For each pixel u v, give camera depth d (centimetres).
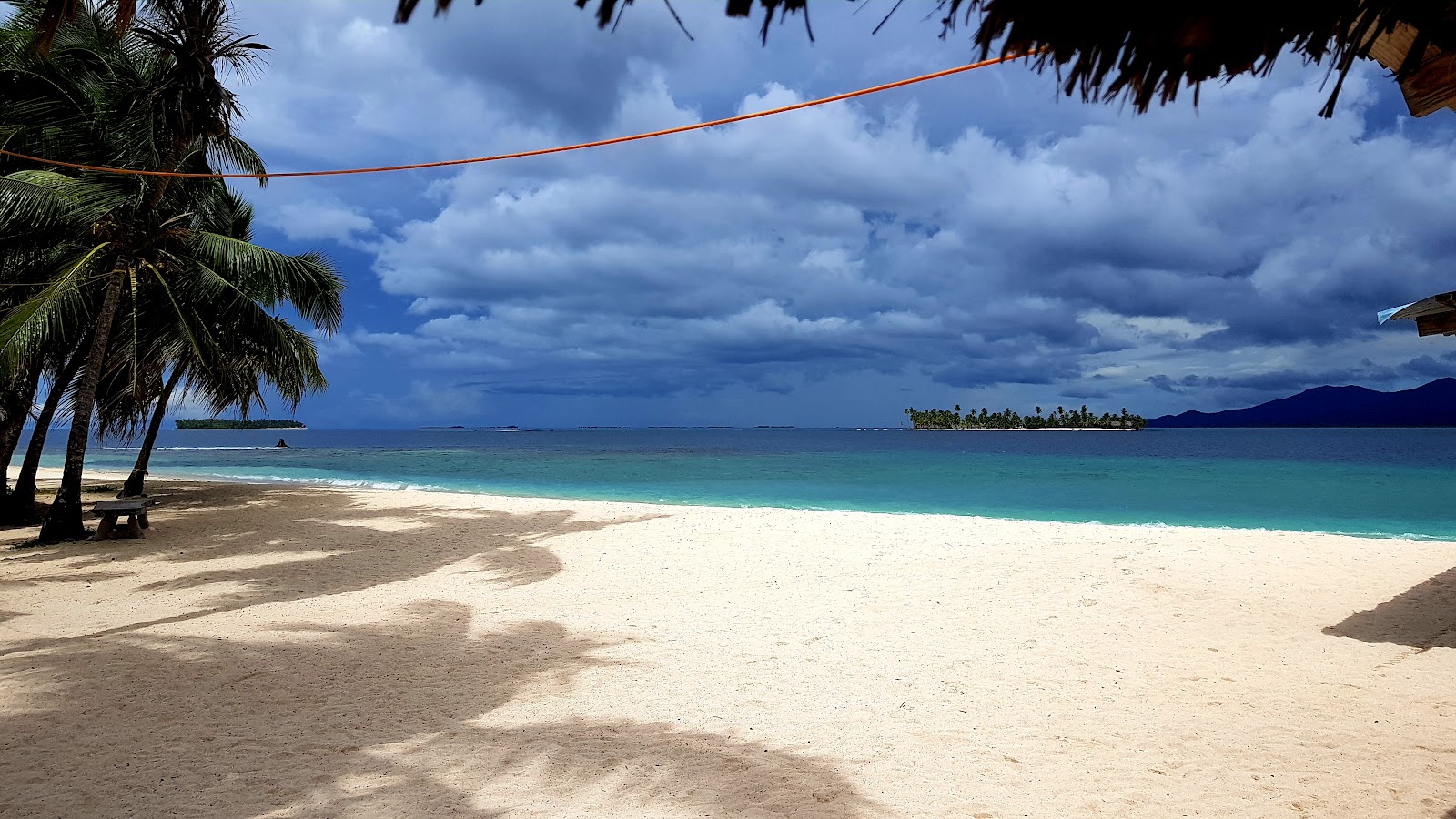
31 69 1302
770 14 169
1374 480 2766
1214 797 375
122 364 1405
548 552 1156
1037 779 399
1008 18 177
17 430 1549
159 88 1203
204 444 10062
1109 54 180
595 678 581
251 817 360
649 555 1113
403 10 176
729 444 9069
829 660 625
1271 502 2070
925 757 429
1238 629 688
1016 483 2717
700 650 657
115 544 1258
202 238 1389
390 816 361
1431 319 575
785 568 1002
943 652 644
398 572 1031
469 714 503
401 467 3828
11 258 1399
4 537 1364
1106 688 545
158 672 598
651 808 368
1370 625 683
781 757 430
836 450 6172
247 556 1152
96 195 1257
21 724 488
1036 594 828
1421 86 279
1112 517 1805
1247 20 171
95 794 386
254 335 1500
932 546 1098
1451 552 990
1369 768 404
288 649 664
